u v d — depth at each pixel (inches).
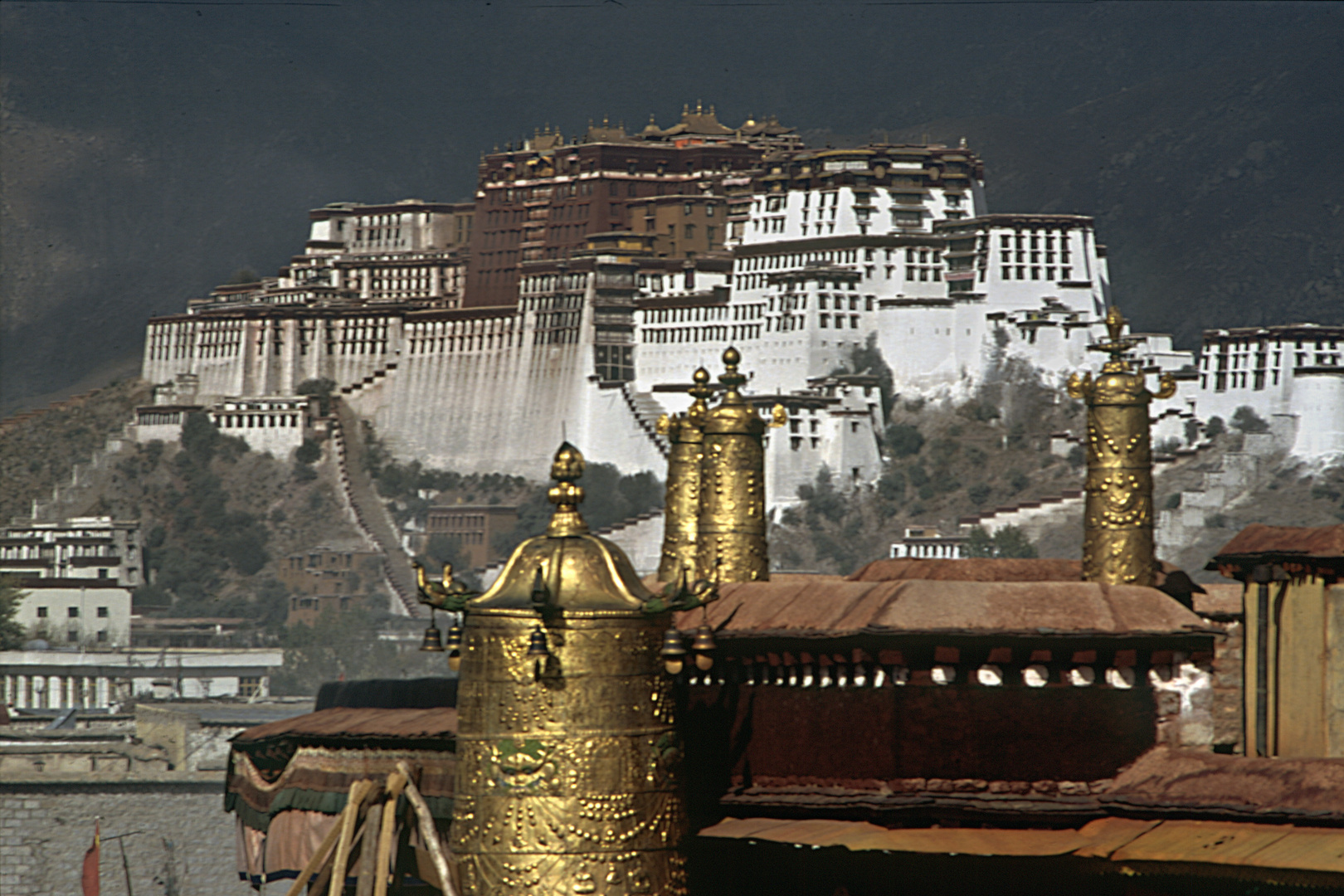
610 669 1882.4
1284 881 1584.6
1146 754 1847.9
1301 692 1878.7
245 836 2844.5
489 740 1893.5
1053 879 1774.1
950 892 1818.4
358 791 1973.4
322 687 2972.4
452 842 1937.7
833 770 1921.8
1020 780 1849.2
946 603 1897.1
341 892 1936.5
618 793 1875.0
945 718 1862.7
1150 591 1926.7
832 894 1887.3
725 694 2034.9
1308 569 1878.7
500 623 1889.8
